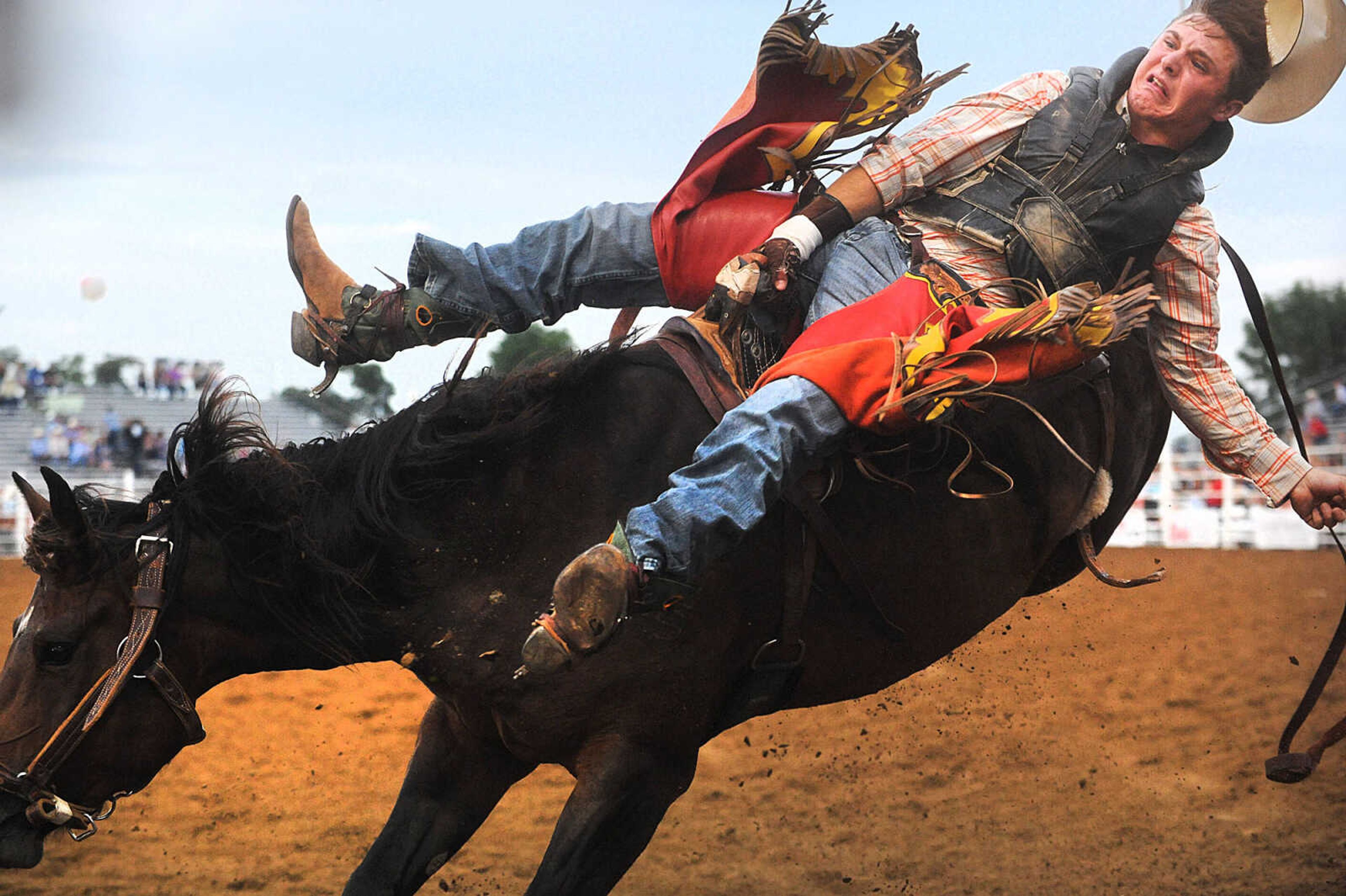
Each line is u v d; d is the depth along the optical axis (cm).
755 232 282
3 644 809
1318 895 364
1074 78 291
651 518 227
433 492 250
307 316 289
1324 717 590
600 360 260
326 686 701
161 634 244
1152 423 316
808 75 287
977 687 674
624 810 245
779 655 262
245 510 246
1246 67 270
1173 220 280
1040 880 388
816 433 244
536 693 245
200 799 493
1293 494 295
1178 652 762
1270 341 312
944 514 274
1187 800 467
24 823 236
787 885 389
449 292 280
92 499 249
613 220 285
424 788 269
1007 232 275
